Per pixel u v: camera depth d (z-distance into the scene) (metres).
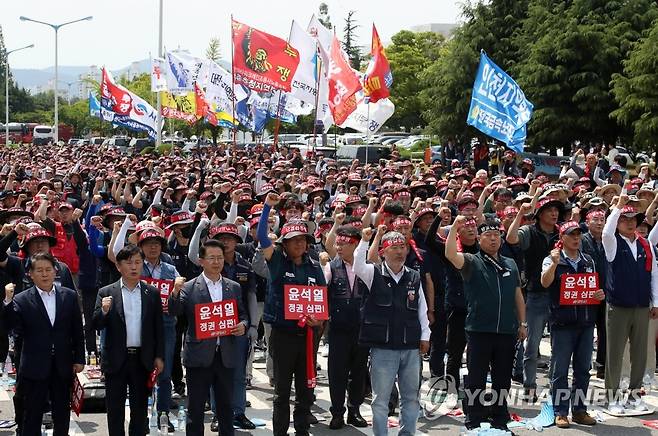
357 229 8.97
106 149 44.31
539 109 29.91
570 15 30.14
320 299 8.18
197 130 59.50
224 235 9.22
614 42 28.89
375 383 7.92
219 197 11.55
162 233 9.03
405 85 62.62
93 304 12.05
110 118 40.00
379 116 24.67
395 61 62.88
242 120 30.19
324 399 10.27
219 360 7.81
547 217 9.87
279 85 23.47
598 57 28.81
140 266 7.81
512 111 16.89
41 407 7.70
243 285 9.41
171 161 27.83
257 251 8.54
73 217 11.88
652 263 9.59
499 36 34.41
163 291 8.78
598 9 29.97
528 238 9.91
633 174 25.69
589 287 8.87
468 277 8.47
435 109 36.12
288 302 8.07
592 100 28.91
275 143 28.44
